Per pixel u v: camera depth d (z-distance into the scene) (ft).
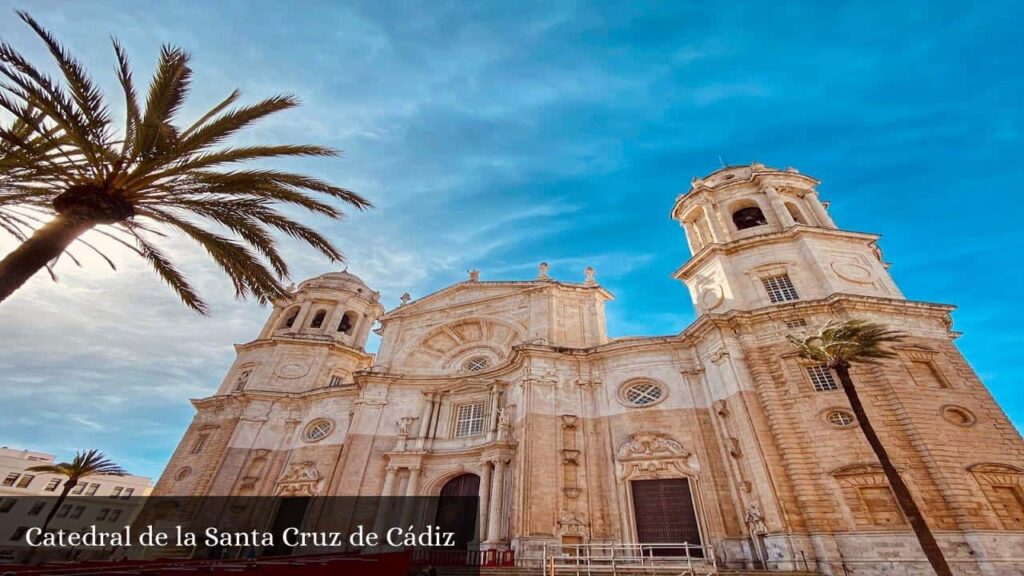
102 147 36.65
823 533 59.52
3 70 31.78
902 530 56.95
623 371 94.73
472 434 99.55
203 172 42.50
